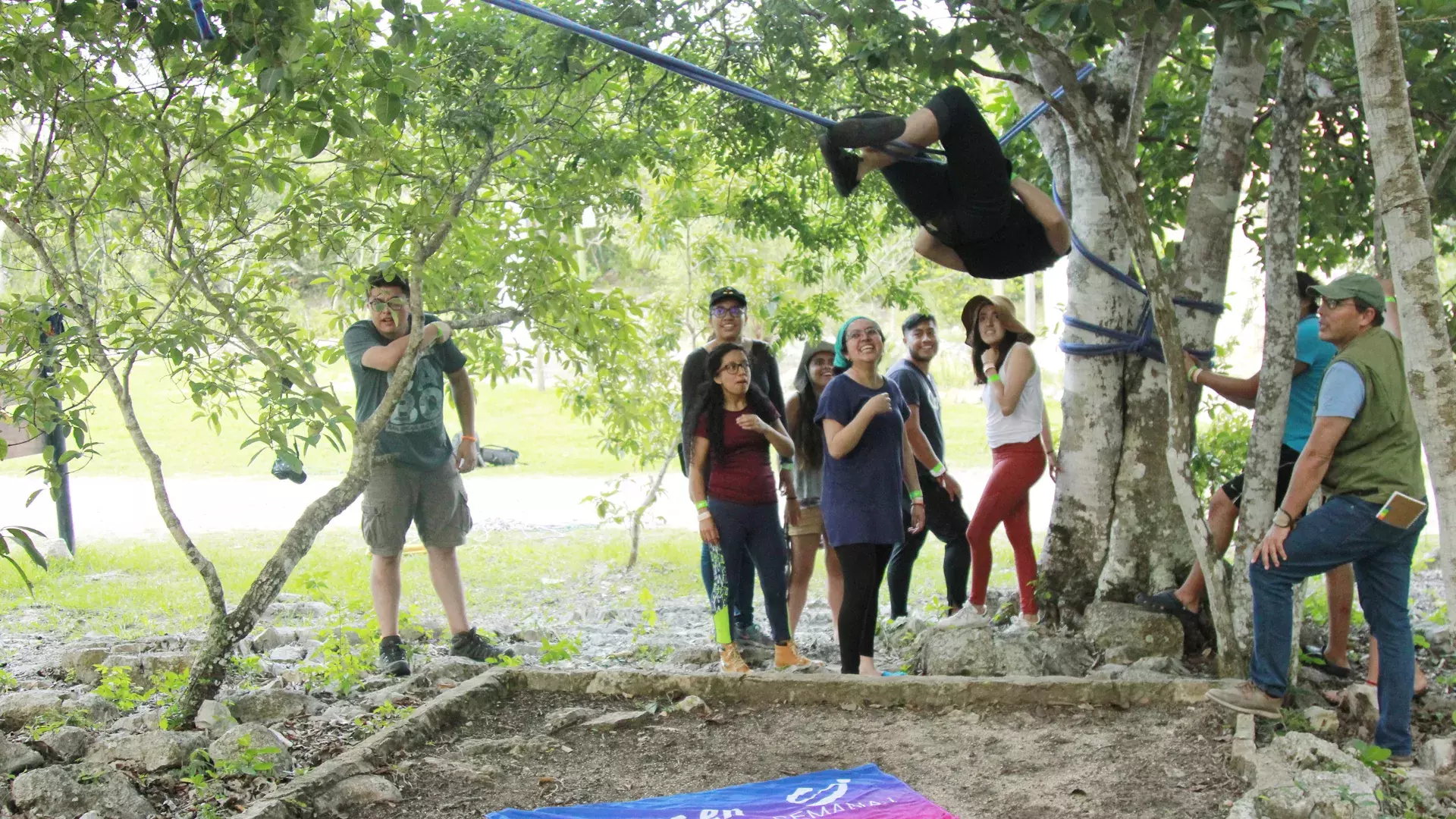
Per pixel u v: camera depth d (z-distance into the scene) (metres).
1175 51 8.25
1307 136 7.64
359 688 5.92
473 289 7.26
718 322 6.58
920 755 4.82
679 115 7.79
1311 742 4.44
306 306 16.19
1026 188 4.96
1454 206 7.05
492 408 24.95
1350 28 5.22
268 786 4.46
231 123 5.90
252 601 5.11
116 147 5.57
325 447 20.11
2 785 4.21
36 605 8.66
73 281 5.57
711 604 6.09
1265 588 4.82
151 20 5.23
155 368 29.56
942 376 27.36
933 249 5.27
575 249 7.42
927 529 7.34
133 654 6.41
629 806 4.28
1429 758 4.59
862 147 4.46
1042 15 4.90
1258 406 5.30
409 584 9.80
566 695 5.70
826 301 10.15
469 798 4.46
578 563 11.01
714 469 6.07
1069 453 6.67
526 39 6.46
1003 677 5.46
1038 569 6.80
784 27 6.56
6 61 4.93
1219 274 6.43
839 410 5.85
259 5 4.65
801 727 5.21
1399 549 4.64
